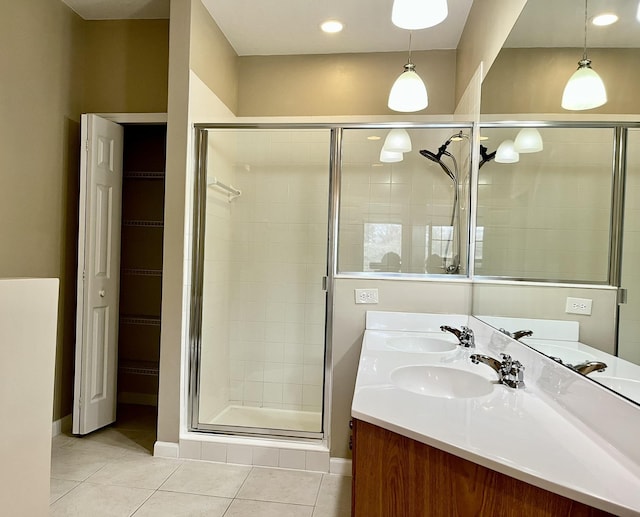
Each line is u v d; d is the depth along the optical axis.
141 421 3.25
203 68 2.84
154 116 3.10
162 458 2.63
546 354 1.47
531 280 1.67
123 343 3.71
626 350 1.01
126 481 2.35
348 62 3.46
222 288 3.14
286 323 3.21
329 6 2.83
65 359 3.02
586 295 1.24
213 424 2.79
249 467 2.54
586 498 0.79
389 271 3.00
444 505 1.02
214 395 3.04
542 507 0.86
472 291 2.54
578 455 0.94
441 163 2.93
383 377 1.53
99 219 2.97
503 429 1.08
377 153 2.98
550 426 1.11
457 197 2.93
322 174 3.16
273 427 2.84
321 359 3.16
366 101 3.44
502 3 2.12
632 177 1.04
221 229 3.10
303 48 3.40
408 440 1.09
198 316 2.80
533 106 1.71
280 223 3.23
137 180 3.71
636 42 1.03
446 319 2.54
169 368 2.64
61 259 2.95
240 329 3.26
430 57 3.37
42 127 2.76
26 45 2.62
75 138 3.08
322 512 2.10
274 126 2.74
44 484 1.07
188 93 2.62
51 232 2.85
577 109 1.36
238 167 3.26
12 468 0.98
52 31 2.83
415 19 1.89
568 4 1.43
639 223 1.00
